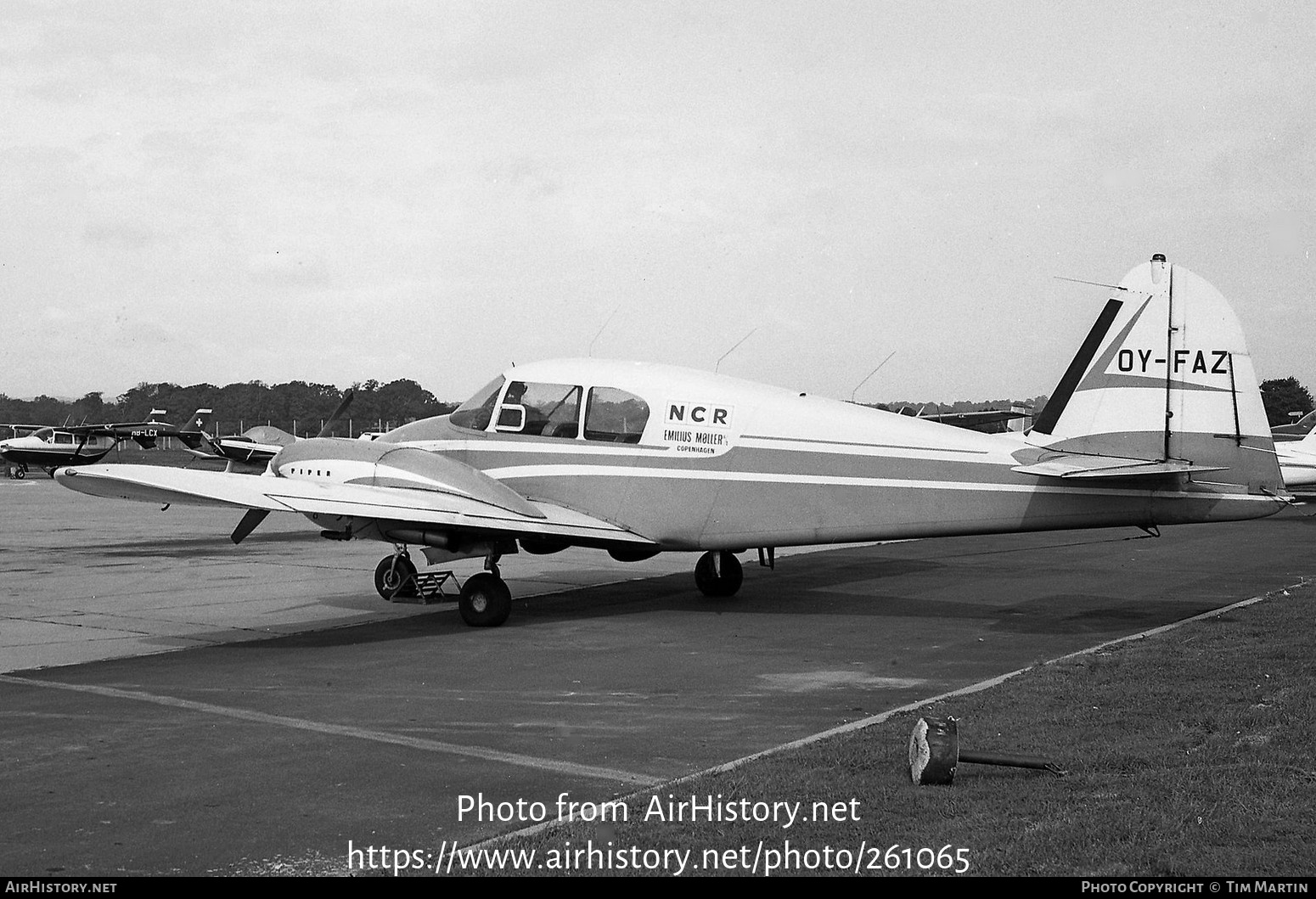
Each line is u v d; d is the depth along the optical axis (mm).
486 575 12086
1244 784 5715
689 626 12070
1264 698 7645
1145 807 5398
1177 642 10211
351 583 15734
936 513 11664
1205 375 11398
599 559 19531
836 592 15000
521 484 13070
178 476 11125
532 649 10633
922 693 8484
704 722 7609
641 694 8539
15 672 9453
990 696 8016
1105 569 17734
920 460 11695
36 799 5902
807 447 12023
